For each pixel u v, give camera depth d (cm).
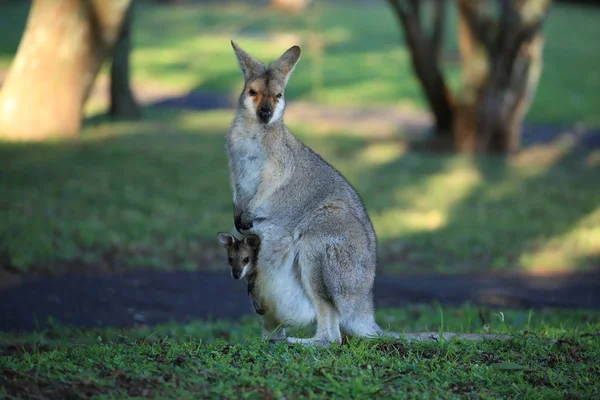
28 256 1638
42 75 2703
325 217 1016
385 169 2845
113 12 2716
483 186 2664
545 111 4288
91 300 1492
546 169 2962
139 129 3102
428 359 897
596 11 7700
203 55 5291
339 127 3659
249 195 1091
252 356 861
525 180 2772
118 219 1972
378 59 5534
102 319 1402
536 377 856
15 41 5084
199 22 6431
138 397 729
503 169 2912
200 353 863
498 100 3200
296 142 1085
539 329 1150
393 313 1531
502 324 1110
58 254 1681
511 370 870
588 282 1827
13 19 5931
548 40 6375
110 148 2645
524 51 3152
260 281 1041
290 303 1023
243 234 1108
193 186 2356
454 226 2233
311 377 790
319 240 1004
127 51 3438
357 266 1006
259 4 7225
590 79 5197
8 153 2406
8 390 720
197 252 1878
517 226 2256
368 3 7981
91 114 3447
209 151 2767
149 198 2191
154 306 1506
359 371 824
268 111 1048
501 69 3166
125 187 2247
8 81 2731
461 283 1802
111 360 823
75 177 2264
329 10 7356
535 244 2114
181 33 6006
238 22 6431
